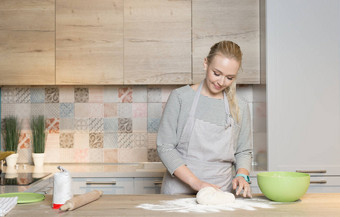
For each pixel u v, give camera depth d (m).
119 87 3.22
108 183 2.69
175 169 1.63
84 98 3.21
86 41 2.85
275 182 1.35
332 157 2.72
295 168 2.71
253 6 2.88
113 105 3.22
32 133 3.16
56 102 3.20
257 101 3.04
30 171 2.71
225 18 2.87
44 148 3.08
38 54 2.85
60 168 1.34
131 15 2.86
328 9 2.74
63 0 2.85
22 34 2.84
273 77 2.73
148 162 3.20
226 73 1.60
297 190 1.34
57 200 1.30
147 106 3.22
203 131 1.76
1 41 2.83
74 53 2.85
